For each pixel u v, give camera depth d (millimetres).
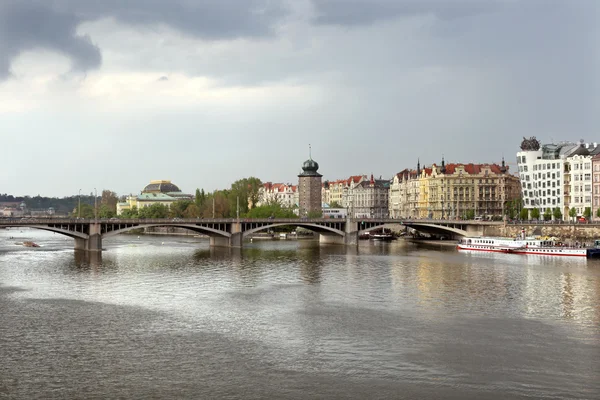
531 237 195875
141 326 77125
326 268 137000
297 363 62250
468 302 92875
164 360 63281
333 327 76625
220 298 96562
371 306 89812
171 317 82250
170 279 118062
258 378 58031
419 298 96375
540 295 99000
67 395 53969
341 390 55000
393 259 158000
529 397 53406
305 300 94750
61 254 170875
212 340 70625
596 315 83562
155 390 55125
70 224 174125
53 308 88062
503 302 92812
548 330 75188
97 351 66312
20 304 91125
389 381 57156
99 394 54219
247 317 82312
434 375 58719
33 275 123188
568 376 58438
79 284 111000
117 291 103312
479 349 66812
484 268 136250
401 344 68812
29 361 62875
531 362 62438
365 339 70875
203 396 53812
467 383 56594
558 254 168625
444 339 70938
